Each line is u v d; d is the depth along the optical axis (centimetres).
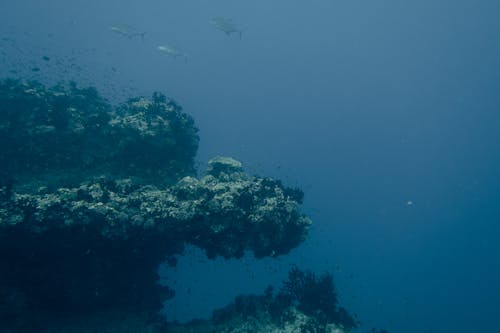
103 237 1331
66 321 1434
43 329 1352
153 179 1714
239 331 1552
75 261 1405
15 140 1656
